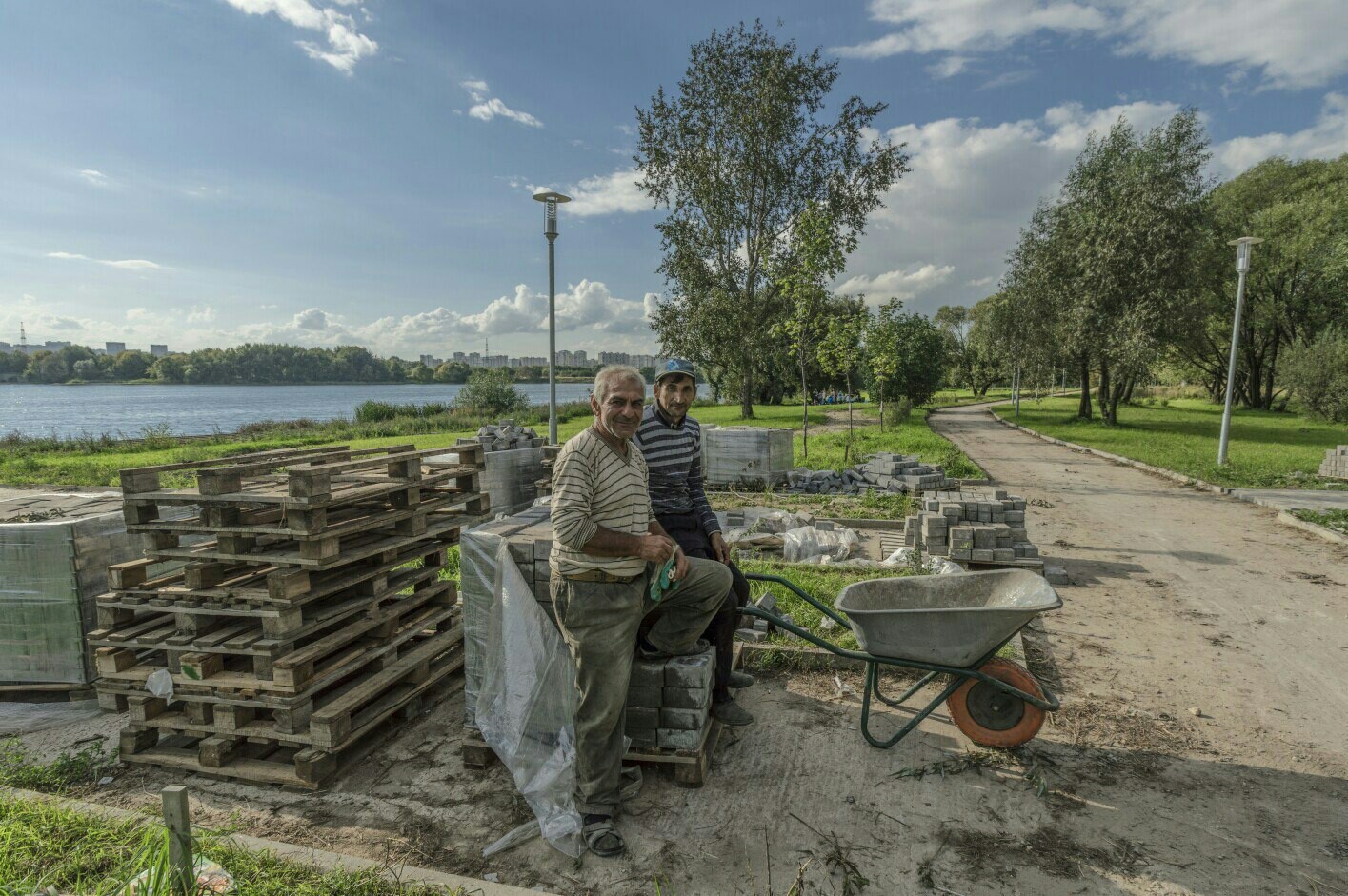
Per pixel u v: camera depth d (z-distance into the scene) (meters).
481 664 3.64
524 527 3.94
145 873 2.43
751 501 11.98
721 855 2.99
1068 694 4.70
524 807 3.33
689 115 28.16
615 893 2.76
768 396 55.34
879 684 4.75
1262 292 39.00
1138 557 8.53
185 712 3.73
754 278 29.64
